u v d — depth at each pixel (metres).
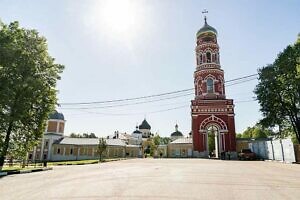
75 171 17.38
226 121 40.47
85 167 21.78
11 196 8.13
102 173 15.23
